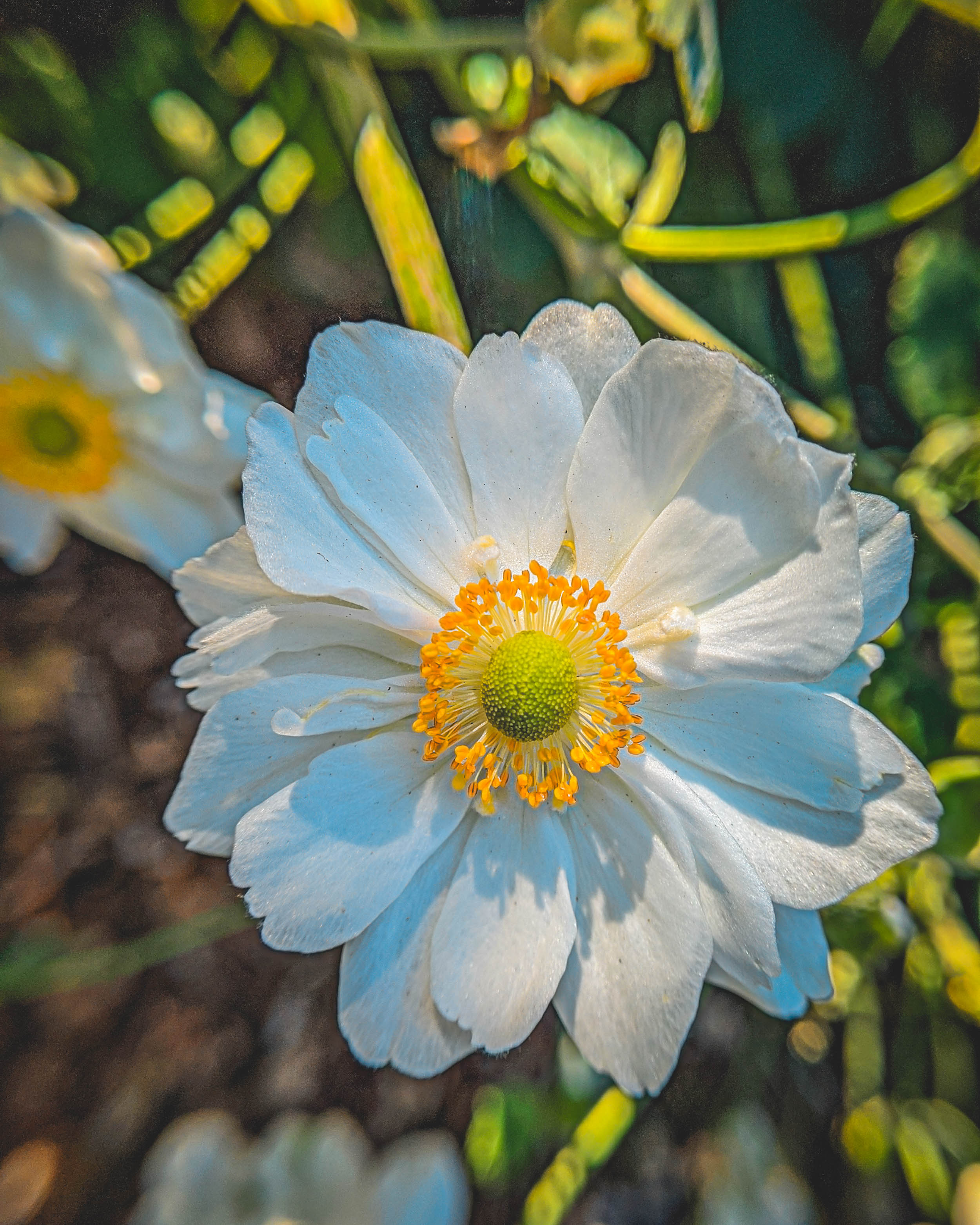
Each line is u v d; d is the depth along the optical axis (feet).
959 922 0.46
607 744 0.33
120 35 0.41
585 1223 0.54
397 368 0.33
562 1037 0.52
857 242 0.42
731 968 0.34
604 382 0.34
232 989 0.58
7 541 0.43
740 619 0.33
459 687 0.35
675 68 0.41
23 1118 0.56
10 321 0.35
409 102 0.44
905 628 0.47
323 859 0.33
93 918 0.57
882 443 0.48
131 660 0.57
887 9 0.42
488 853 0.34
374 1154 0.51
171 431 0.39
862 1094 0.50
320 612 0.33
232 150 0.43
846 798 0.33
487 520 0.34
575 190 0.41
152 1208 0.44
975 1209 0.46
